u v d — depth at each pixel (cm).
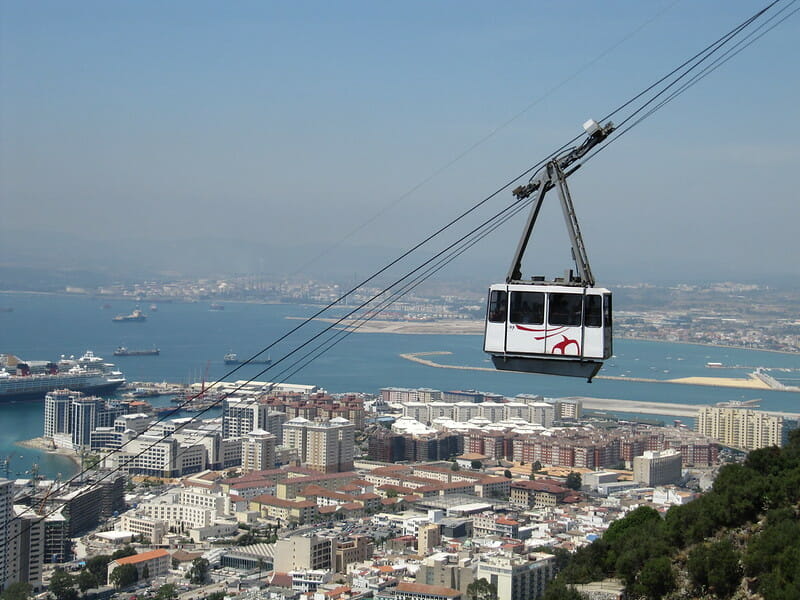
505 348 8744
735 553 13800
